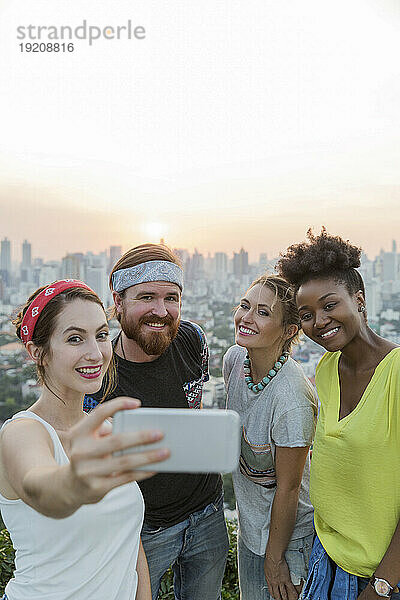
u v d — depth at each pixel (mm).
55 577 1149
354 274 1520
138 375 1777
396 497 1418
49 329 1221
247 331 1730
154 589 1863
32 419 1153
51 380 1250
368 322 1561
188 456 639
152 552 1814
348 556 1489
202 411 654
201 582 1967
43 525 1132
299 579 1771
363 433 1426
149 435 581
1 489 1138
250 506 1854
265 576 1806
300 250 1533
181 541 1874
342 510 1494
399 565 1394
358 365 1508
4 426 1116
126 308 1736
